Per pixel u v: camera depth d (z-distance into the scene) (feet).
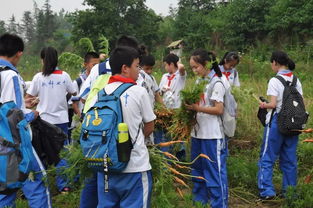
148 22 121.70
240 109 26.63
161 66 95.45
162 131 17.90
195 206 15.23
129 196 10.75
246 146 24.22
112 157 10.21
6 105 11.92
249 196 17.83
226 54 23.62
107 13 111.86
